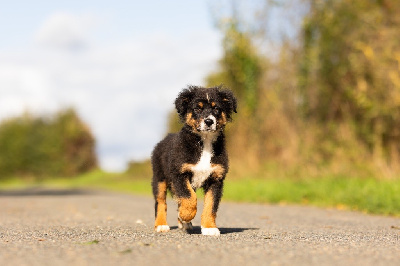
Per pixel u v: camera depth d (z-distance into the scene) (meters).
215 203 6.21
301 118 17.67
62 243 4.98
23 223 7.60
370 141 15.18
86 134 61.47
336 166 14.58
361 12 15.75
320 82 17.45
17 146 61.53
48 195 21.28
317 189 13.10
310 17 17.50
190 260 4.04
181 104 6.52
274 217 9.02
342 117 16.97
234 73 19.84
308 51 17.58
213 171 6.19
